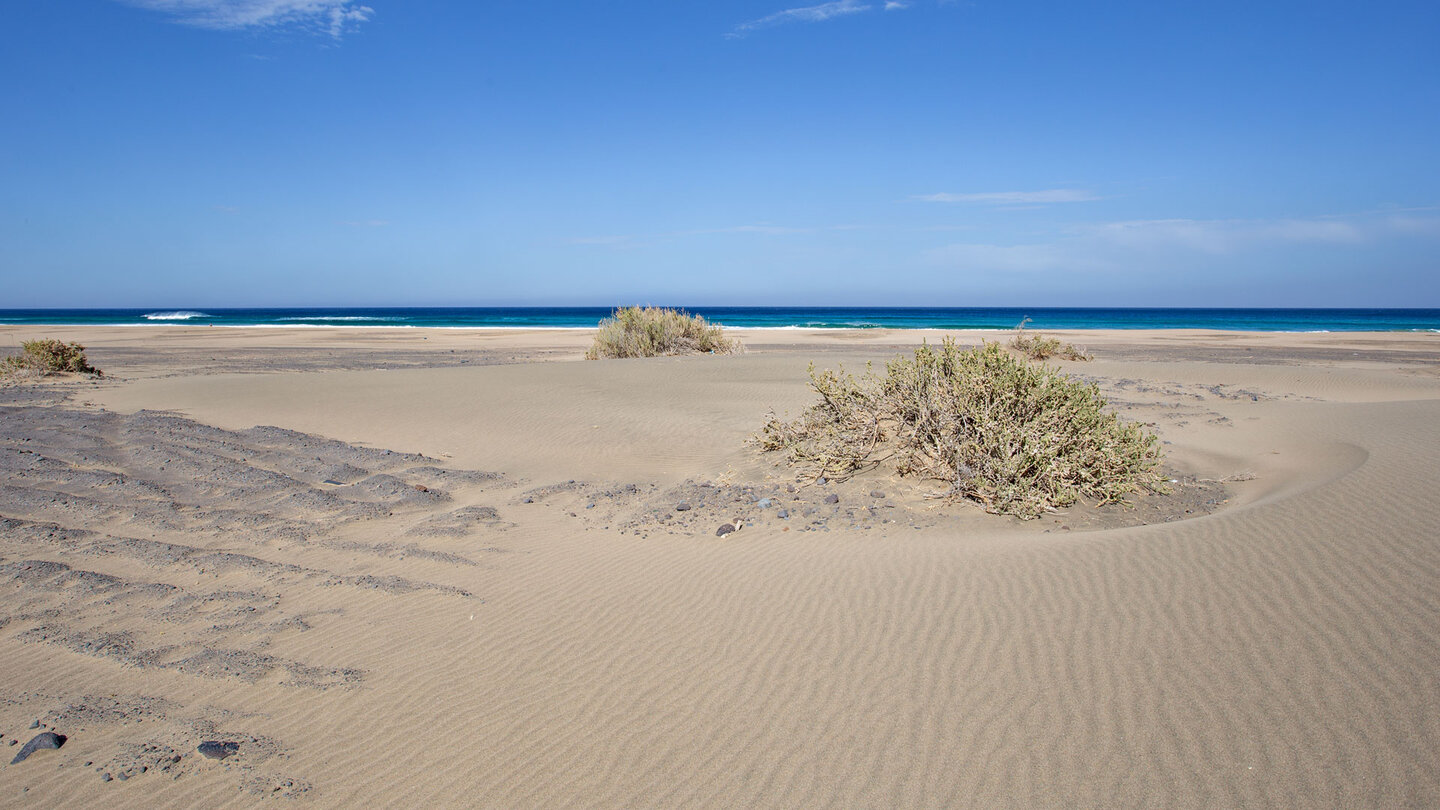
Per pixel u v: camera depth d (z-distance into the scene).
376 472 9.60
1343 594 4.57
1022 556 5.89
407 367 26.02
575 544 7.00
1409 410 12.30
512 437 11.73
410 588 5.90
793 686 4.18
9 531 6.98
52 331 51.78
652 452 10.81
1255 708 3.56
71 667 4.63
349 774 3.57
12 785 3.49
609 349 26.44
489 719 4.02
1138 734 3.46
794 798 3.25
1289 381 18.58
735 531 7.24
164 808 3.33
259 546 6.91
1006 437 7.91
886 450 9.45
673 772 3.49
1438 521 5.67
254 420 12.48
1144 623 4.51
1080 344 37.44
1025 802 3.11
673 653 4.68
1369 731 3.31
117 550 6.65
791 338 44.28
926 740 3.58
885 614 5.02
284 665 4.64
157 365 26.11
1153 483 8.25
